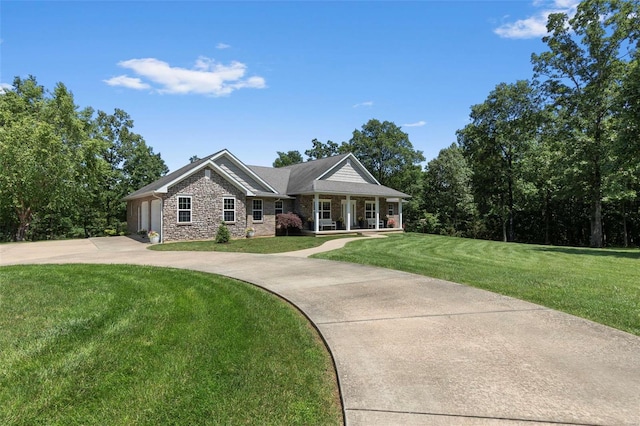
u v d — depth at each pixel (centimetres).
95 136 2928
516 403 278
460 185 3509
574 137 2230
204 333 458
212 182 1948
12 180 2248
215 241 1720
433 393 296
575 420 254
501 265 990
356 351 388
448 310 530
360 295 632
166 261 1129
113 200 3369
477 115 3250
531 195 2998
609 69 2102
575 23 2183
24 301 631
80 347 421
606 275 824
